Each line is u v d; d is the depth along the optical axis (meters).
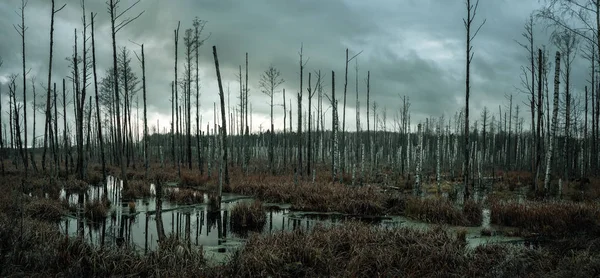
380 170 36.34
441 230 9.42
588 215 11.09
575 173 27.89
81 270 6.85
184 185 23.02
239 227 12.38
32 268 6.83
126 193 17.66
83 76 20.80
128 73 31.19
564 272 6.39
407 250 7.85
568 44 16.58
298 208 15.64
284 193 17.64
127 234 11.16
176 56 25.75
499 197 18.45
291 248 7.63
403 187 23.73
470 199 14.05
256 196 18.28
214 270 7.06
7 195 13.48
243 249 7.96
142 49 23.73
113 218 13.50
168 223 12.92
